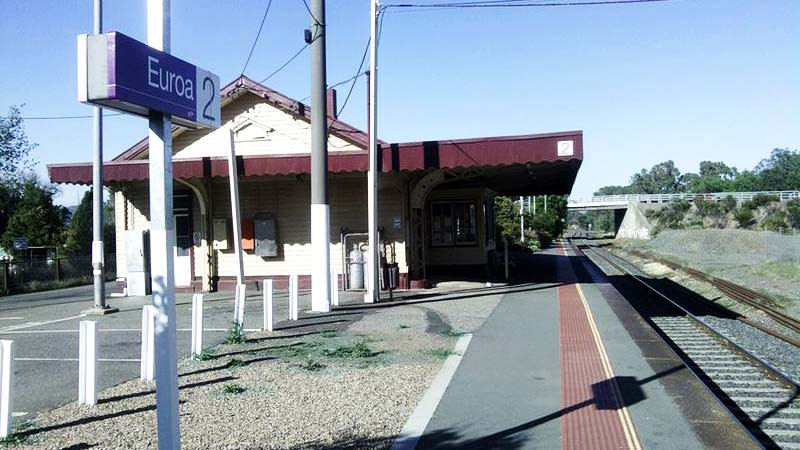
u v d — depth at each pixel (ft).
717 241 165.58
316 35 46.70
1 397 19.13
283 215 65.51
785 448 19.80
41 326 43.96
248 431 20.02
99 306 49.49
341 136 62.13
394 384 25.99
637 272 100.83
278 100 63.52
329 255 47.09
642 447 19.16
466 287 64.80
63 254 117.70
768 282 79.61
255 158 57.00
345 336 36.65
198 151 65.26
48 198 138.82
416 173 62.18
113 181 61.57
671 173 560.20
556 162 54.13
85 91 12.53
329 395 24.30
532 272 89.86
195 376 27.17
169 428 13.61
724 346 36.58
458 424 21.29
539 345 34.24
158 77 13.64
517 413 22.49
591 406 23.31
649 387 25.95
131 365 29.78
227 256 65.72
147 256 63.41
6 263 85.87
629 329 39.58
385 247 62.64
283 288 65.00
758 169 452.35
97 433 19.69
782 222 220.02
